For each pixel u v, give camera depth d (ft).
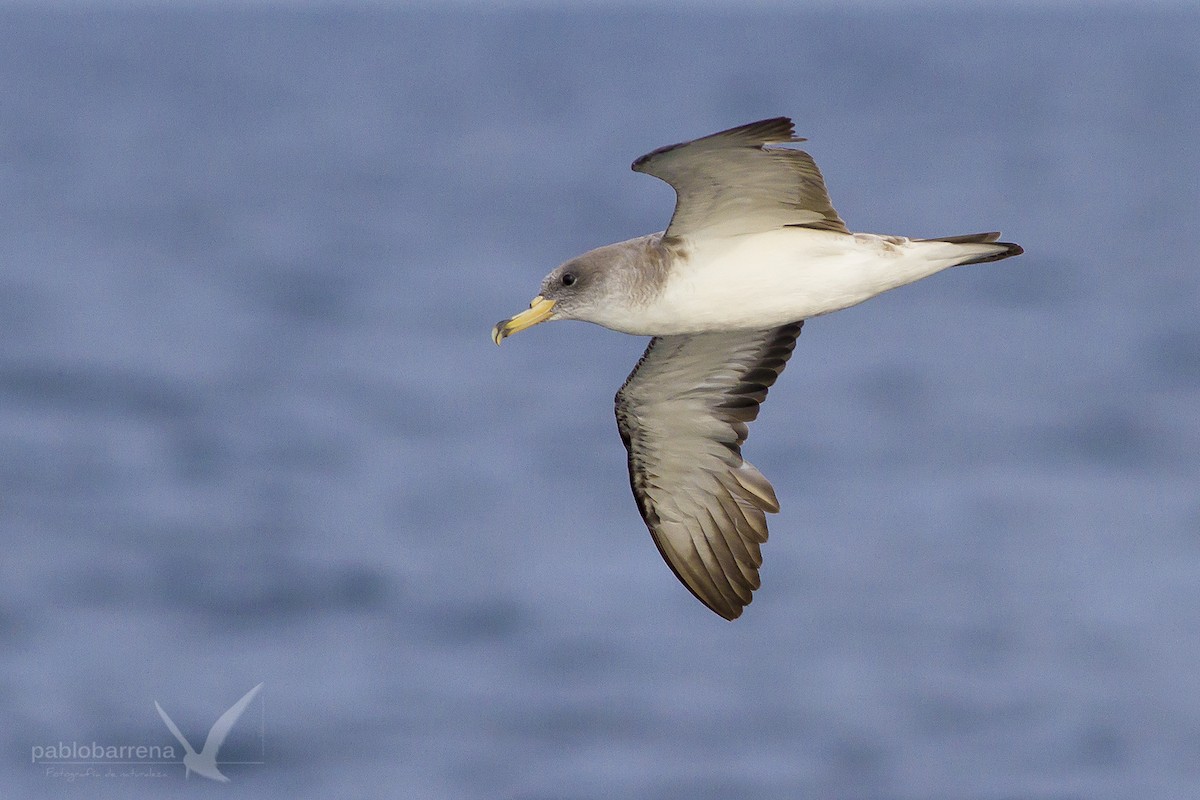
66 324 161.27
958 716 71.77
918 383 136.36
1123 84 545.85
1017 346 152.15
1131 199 263.08
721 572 41.06
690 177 33.96
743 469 40.37
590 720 72.02
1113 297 177.37
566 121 432.25
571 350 151.94
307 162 354.95
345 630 81.66
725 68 641.40
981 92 507.71
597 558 90.33
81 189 298.35
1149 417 123.03
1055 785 66.69
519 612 82.17
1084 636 79.30
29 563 89.92
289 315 170.09
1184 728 70.64
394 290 185.16
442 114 468.34
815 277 35.94
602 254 37.09
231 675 76.48
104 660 78.28
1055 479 106.52
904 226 234.38
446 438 117.80
